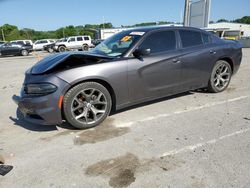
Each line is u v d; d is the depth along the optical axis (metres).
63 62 3.40
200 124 3.63
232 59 5.21
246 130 3.37
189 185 2.29
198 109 4.27
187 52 4.39
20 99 3.39
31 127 3.77
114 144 3.12
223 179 2.35
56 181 2.42
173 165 2.61
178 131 3.42
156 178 2.41
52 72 3.31
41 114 3.24
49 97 3.21
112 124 3.74
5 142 3.30
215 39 5.00
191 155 2.79
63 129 3.63
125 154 2.87
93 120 3.62
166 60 4.09
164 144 3.06
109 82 3.55
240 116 3.89
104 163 2.71
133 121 3.83
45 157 2.87
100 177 2.46
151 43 4.04
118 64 3.61
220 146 2.96
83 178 2.46
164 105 4.53
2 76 9.01
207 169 2.52
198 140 3.14
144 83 3.92
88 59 3.56
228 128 3.46
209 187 2.25
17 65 13.06
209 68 4.85
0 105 5.05
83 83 3.40
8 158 2.88
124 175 2.48
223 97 4.93
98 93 3.58
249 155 2.75
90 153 2.92
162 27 4.31
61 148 3.07
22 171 2.61
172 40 4.30
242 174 2.42
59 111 3.30
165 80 4.17
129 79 3.73
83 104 3.50
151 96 4.10
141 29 4.30
